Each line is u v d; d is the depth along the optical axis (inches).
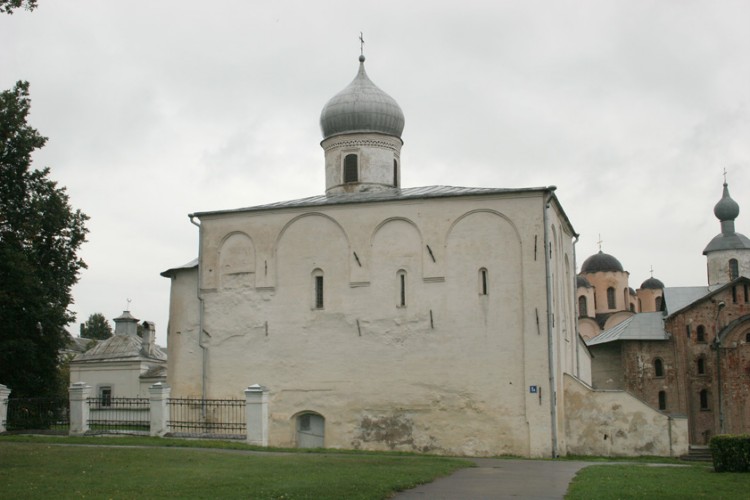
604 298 3011.8
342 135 1567.4
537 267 1227.2
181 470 729.6
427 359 1255.5
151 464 775.1
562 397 1270.9
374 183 1549.0
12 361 1572.3
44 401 1269.7
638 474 800.9
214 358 1369.3
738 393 2003.0
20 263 1462.8
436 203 1289.4
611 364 2153.1
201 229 1413.6
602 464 986.7
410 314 1274.6
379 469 769.6
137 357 2127.2
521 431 1195.9
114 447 950.4
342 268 1321.4
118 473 705.0
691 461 1159.0
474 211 1269.7
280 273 1354.6
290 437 1302.9
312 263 1339.8
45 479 664.4
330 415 1288.1
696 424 2034.9
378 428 1261.1
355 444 1268.5
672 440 1251.2
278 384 1323.8
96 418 1291.8
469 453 1211.9
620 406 1266.0
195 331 1397.6
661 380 2071.9
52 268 1635.1
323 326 1315.2
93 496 577.0
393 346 1274.6
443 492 640.4
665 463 1074.1
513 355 1217.4
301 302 1334.9
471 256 1261.1
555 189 1235.2
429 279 1273.4
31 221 1510.8
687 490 657.6
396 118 1582.2
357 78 1608.0
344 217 1333.7
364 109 1558.8
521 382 1206.3
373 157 1555.1
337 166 1569.9
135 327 2309.3
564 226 1462.8
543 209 1238.9
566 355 1409.9
